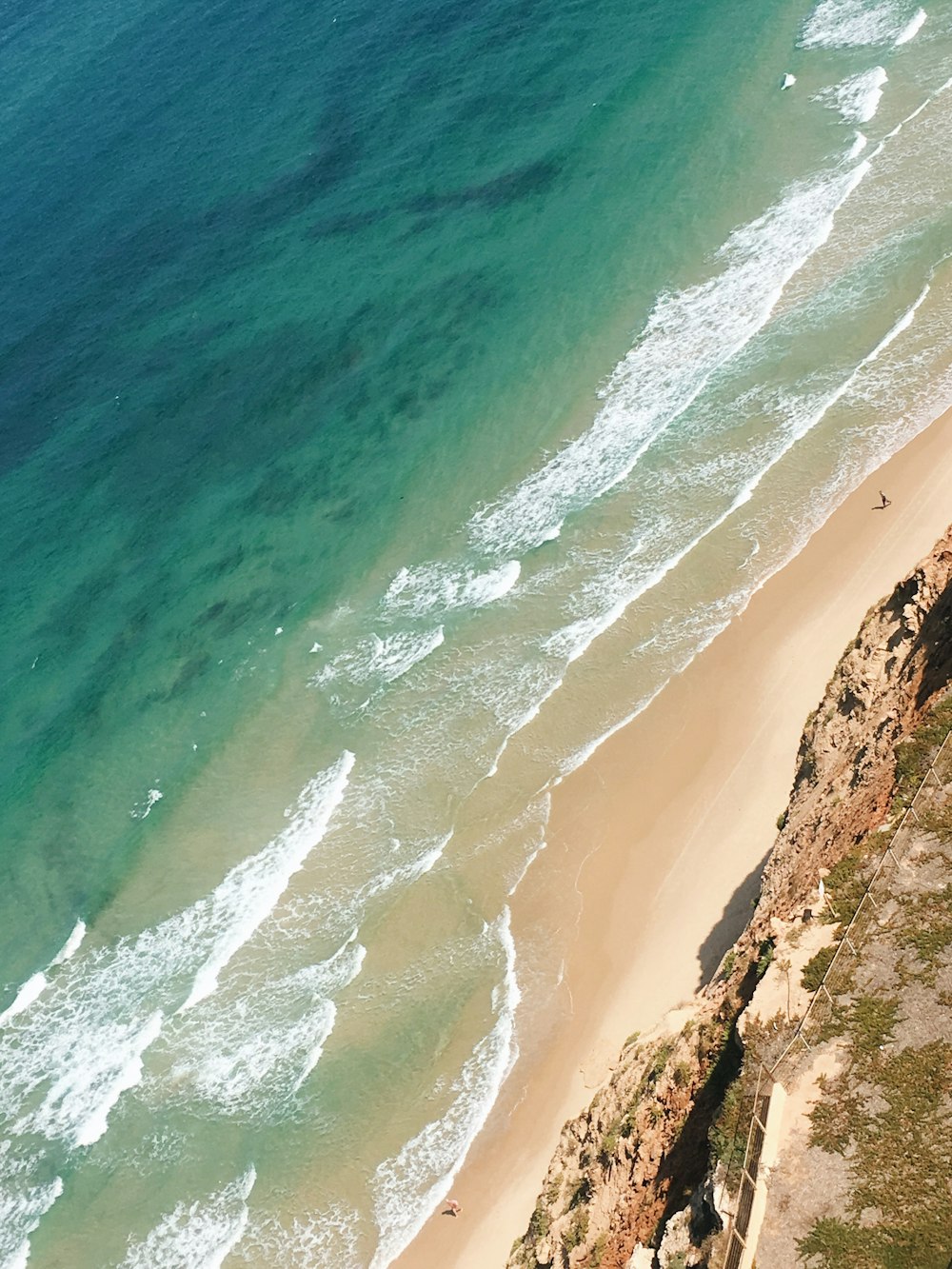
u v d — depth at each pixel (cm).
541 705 5434
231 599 6438
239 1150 4569
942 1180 2289
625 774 5094
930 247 6444
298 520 6675
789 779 4794
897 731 3127
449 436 6756
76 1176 4656
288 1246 4300
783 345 6362
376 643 5959
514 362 7012
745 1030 2589
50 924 5438
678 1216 2486
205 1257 4347
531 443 6538
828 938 2709
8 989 5281
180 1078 4806
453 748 5434
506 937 4809
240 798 5609
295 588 6359
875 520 5441
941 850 2769
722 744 5025
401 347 7425
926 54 7794
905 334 6097
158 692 6156
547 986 4622
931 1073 2425
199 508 6969
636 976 4509
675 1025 3269
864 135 7388
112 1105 4803
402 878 5109
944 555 3350
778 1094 2452
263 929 5138
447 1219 4212
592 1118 3309
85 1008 5112
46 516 7225
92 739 6075
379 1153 4428
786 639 5228
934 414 5703
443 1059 4578
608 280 7250
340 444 6994
